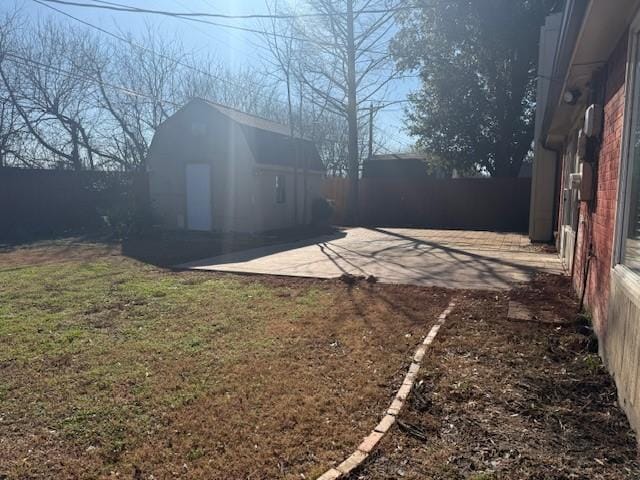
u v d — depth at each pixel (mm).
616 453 2416
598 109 4137
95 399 3162
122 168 19766
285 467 2355
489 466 2316
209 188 14328
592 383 3236
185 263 8758
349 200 17969
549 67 10602
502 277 7027
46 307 5621
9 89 17453
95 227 15680
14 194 14266
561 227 8812
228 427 2756
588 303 4723
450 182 17422
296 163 15570
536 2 15227
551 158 11164
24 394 3252
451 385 3223
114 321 5016
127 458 2467
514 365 3584
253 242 11977
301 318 5027
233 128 13758
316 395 3154
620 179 3256
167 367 3705
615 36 3449
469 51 17062
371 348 4059
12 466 2408
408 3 15984
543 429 2666
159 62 20359
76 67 18359
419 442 2543
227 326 4777
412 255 9461
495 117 17297
